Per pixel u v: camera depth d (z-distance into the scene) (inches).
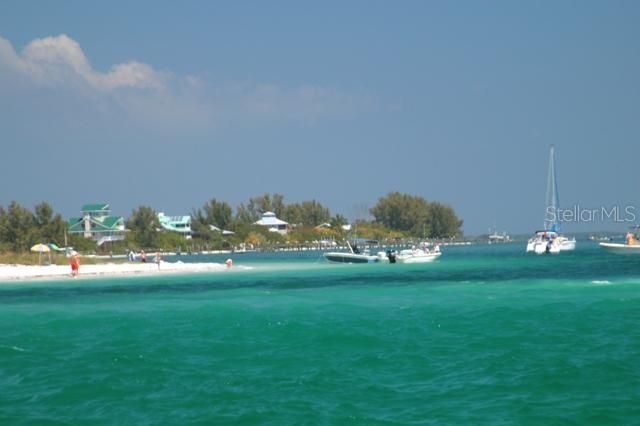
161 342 1786.4
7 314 2415.1
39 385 1370.6
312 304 2559.1
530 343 1679.4
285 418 1144.2
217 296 2947.8
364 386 1322.6
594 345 1643.7
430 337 1787.6
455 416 1141.1
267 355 1604.3
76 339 1863.9
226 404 1224.8
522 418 1124.5
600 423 1099.3
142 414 1181.1
